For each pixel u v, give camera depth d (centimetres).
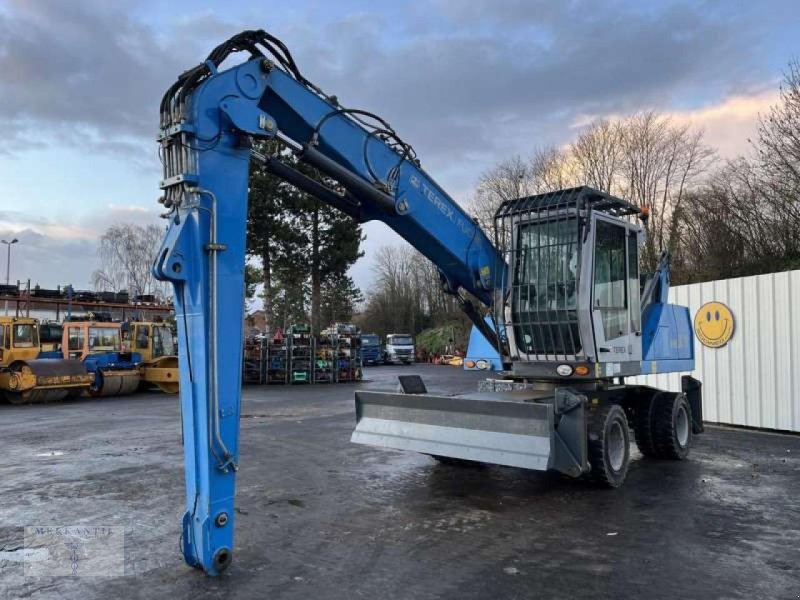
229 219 490
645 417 924
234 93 504
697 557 516
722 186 2864
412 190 711
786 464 898
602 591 447
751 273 2358
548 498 711
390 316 6762
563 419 690
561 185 4294
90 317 2469
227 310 478
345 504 690
